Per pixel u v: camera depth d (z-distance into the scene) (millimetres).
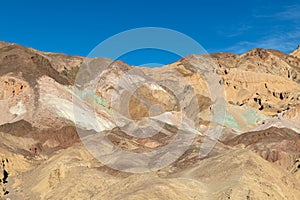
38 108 101812
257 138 106062
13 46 132875
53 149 87250
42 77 115375
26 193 57406
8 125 93938
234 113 142750
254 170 46875
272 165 50656
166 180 43875
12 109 103562
